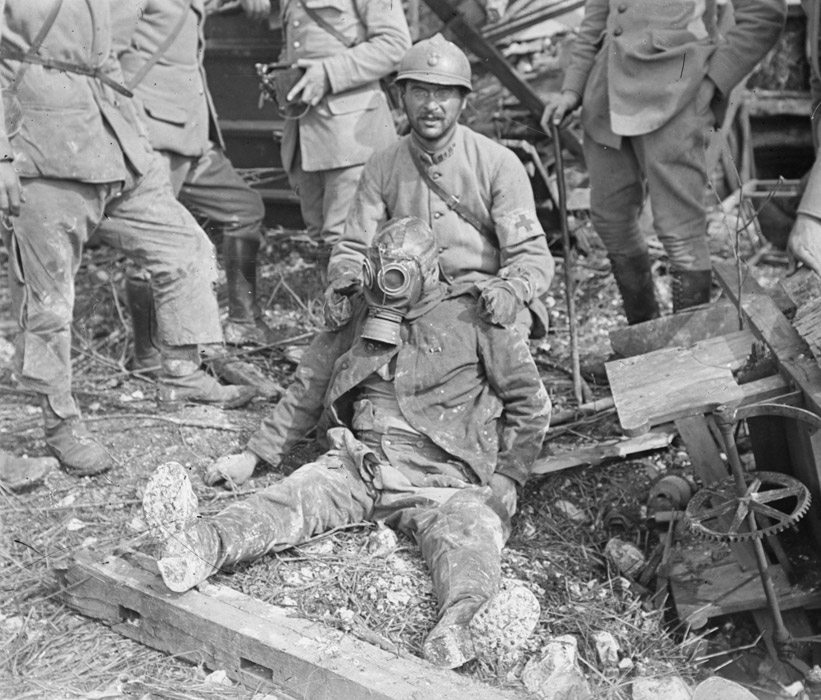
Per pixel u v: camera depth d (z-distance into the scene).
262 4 6.21
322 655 3.52
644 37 5.26
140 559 4.02
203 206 6.00
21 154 4.61
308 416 4.70
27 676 3.69
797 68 7.76
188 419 5.24
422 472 4.36
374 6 5.48
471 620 3.50
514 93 6.72
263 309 6.65
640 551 4.38
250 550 3.98
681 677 3.80
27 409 5.49
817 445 3.87
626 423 3.98
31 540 4.44
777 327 4.18
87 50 4.68
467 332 4.40
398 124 6.90
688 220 5.43
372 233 4.77
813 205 4.18
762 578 3.82
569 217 7.18
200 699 3.54
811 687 3.79
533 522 4.62
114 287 6.54
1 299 6.71
